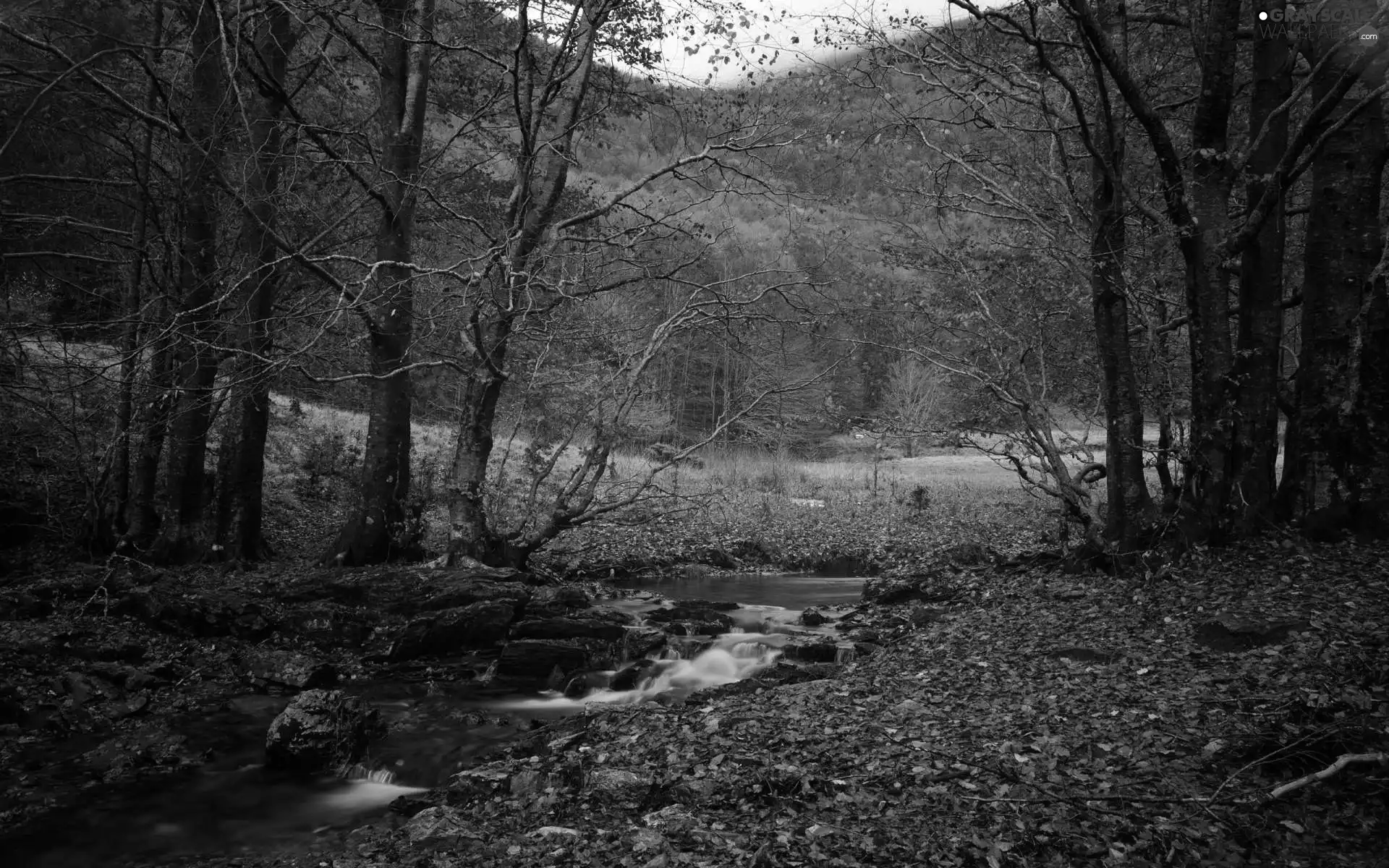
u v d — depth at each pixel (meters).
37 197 13.68
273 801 6.70
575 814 5.52
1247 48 13.76
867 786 5.48
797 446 41.47
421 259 16.48
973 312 13.08
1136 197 12.50
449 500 14.33
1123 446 11.39
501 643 11.84
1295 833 4.43
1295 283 14.29
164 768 7.31
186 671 9.72
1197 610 8.48
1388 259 9.38
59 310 14.84
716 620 13.30
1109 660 7.75
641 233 14.58
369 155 15.70
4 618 10.20
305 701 7.70
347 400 25.22
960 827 4.80
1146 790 5.00
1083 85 12.34
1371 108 9.92
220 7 12.80
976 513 25.78
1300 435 10.16
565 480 22.34
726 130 14.44
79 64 10.88
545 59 14.66
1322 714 5.38
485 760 7.48
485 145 16.67
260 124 14.24
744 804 5.39
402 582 12.72
